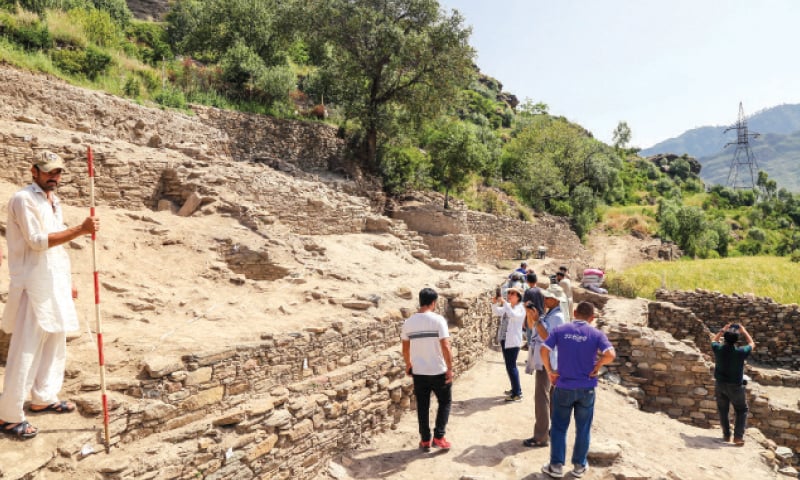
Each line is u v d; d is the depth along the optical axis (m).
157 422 4.50
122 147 13.23
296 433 5.41
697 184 103.06
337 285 10.49
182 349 5.40
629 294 22.91
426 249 22.27
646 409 10.57
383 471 5.86
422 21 27.34
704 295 19.05
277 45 32.91
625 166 89.50
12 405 3.78
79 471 3.68
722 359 8.46
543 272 29.25
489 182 43.62
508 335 8.41
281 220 16.02
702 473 6.84
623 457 6.15
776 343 17.91
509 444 6.66
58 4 25.88
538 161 46.81
